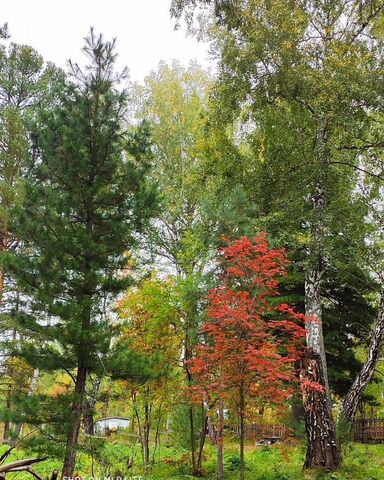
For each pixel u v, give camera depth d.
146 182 11.65
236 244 9.37
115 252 10.16
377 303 18.42
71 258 9.59
